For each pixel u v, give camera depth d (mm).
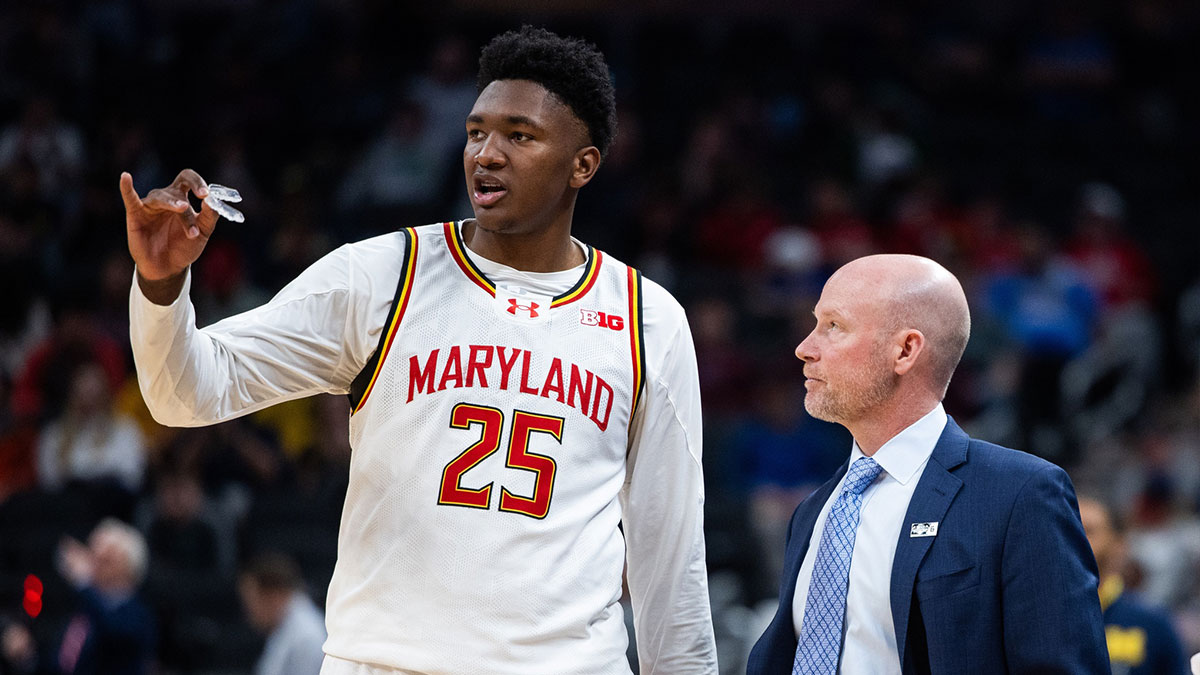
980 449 7160
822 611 7098
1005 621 6727
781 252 25516
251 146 28891
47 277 23766
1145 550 18047
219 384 6367
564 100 6844
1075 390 25125
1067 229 30031
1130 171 32250
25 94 28000
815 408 7395
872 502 7219
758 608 19281
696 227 26406
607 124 7055
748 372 23125
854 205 27547
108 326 23047
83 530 19609
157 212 5891
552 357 6785
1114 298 27359
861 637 7008
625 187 27156
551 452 6664
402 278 6758
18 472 21047
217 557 20016
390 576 6520
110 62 30031
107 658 16203
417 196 26141
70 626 16422
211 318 22969
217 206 5914
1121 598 12273
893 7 34844
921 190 27688
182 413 6336
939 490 7027
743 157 28625
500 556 6488
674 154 29547
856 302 7289
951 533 6891
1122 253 28094
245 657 19078
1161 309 29344
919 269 7359
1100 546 12023
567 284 7012
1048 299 25562
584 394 6797
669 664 7488
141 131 27156
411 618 6445
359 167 27078
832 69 32312
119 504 20125
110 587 16422
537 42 6859
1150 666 11992
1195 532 18422
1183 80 34875
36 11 29188
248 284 24078
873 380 7219
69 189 26188
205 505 20359
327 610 6754
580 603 6617
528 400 6680
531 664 6457
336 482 20891
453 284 6828
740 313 24625
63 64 29000
